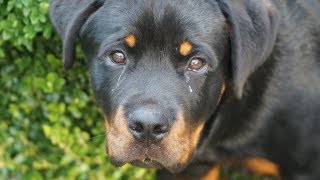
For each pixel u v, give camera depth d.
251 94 3.93
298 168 4.05
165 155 3.43
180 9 3.52
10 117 4.72
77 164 4.62
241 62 3.57
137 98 3.41
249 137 4.03
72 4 3.73
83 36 3.72
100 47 3.61
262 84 3.93
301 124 3.96
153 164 3.52
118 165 3.54
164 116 3.35
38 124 4.71
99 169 4.64
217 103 3.77
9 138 4.66
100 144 4.63
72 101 4.56
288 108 3.95
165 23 3.49
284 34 4.00
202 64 3.55
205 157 4.17
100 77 3.64
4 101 4.66
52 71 4.55
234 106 3.94
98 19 3.63
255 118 3.98
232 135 4.04
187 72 3.55
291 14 4.07
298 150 4.00
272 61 3.94
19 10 4.18
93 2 3.67
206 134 3.96
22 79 4.58
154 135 3.35
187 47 3.50
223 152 4.15
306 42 4.06
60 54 4.56
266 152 4.07
